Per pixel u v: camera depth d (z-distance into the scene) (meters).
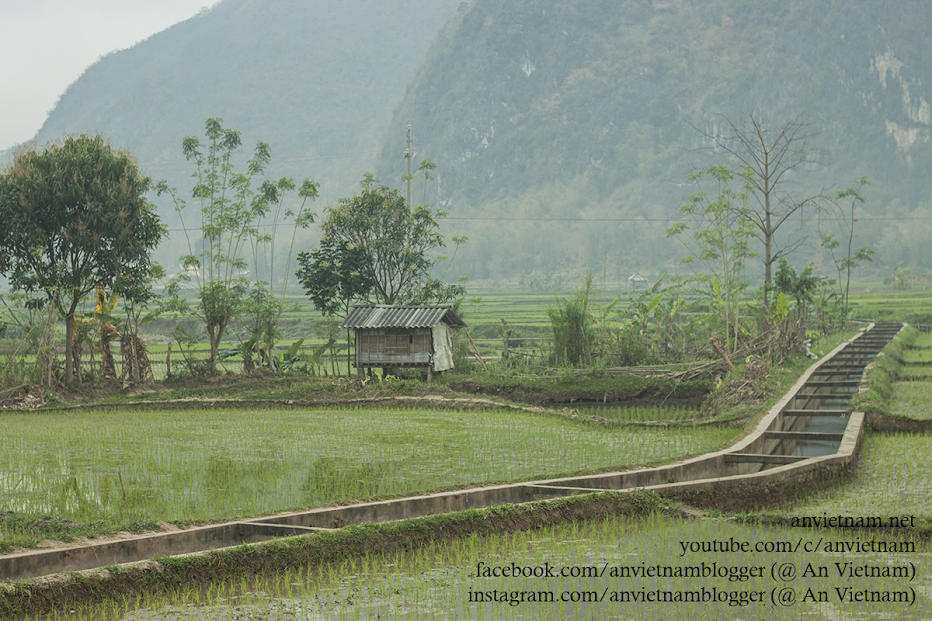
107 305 22.53
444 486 10.04
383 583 7.12
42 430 15.65
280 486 10.44
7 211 19.64
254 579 7.12
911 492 10.48
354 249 25.80
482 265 159.25
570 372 22.75
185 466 11.83
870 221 146.50
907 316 47.69
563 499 9.27
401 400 20.02
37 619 6.11
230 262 25.22
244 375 23.88
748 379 18.58
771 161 27.44
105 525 8.02
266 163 25.70
